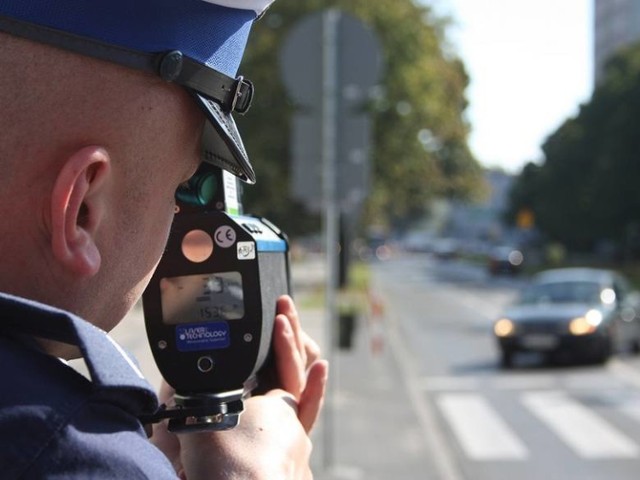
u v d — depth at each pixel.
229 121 1.06
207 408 1.12
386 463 8.03
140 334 3.55
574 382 13.70
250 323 1.17
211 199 1.19
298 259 60.34
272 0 1.08
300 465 1.12
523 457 8.69
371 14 27.64
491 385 13.47
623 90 51.78
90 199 0.96
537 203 70.62
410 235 124.00
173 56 0.97
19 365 0.86
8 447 0.81
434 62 31.25
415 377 14.31
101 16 0.94
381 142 28.53
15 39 0.92
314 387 1.29
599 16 105.19
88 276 0.96
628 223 51.50
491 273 58.84
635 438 9.54
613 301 16.47
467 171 36.69
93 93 0.94
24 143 0.92
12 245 0.93
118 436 0.87
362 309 26.62
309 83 7.49
